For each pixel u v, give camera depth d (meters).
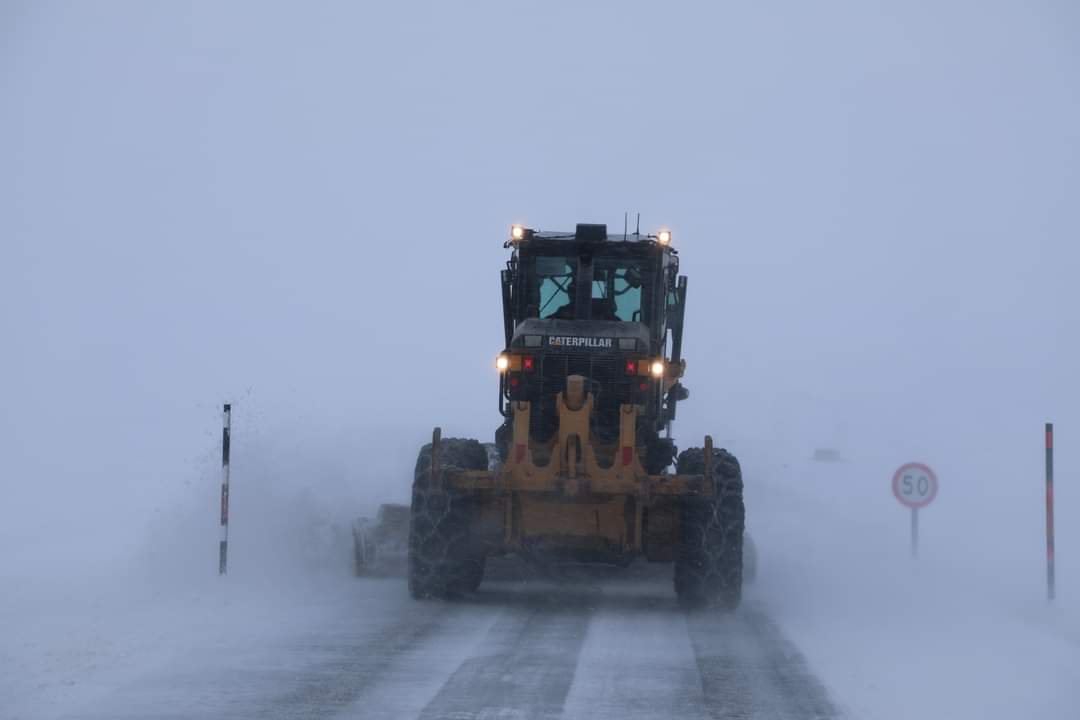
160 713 19.42
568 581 36.81
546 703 20.55
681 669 23.59
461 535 31.81
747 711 20.22
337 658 23.91
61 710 19.47
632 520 31.23
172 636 25.66
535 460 32.53
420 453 32.91
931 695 21.55
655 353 35.06
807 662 24.48
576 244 35.41
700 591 31.03
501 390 34.59
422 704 20.31
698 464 31.77
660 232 35.25
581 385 31.34
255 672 22.45
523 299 35.72
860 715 20.02
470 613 30.19
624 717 19.73
